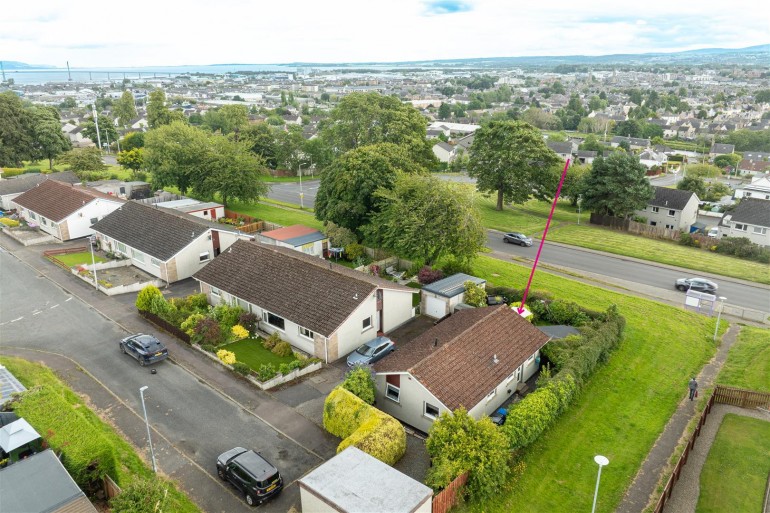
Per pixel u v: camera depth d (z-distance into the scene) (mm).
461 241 47500
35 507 19875
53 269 52219
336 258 58281
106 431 28312
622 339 40000
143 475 25203
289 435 28672
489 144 82062
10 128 98062
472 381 29594
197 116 198875
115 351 37062
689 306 47719
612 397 33219
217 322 39219
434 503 22016
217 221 69875
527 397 28938
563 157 141000
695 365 37688
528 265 58375
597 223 81062
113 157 131875
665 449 28578
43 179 79562
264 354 37531
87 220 62781
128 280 50000
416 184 51625
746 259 64625
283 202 86062
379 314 40094
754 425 30844
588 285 51969
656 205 83000
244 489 23859
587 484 25844
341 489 20969
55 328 40188
